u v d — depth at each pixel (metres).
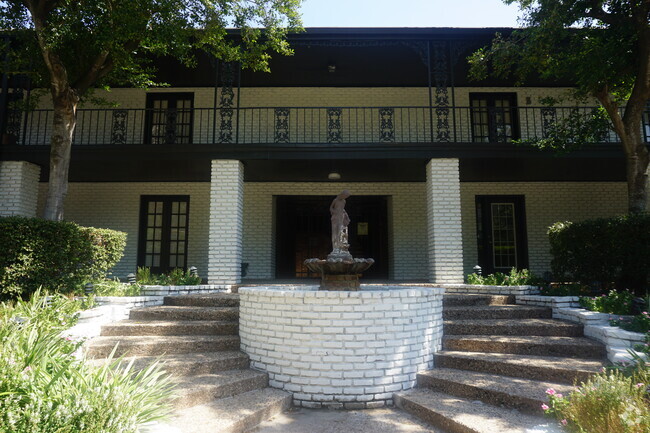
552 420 3.39
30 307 4.70
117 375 2.98
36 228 5.79
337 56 9.41
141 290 6.61
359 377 4.34
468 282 7.78
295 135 10.84
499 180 10.66
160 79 10.48
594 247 6.50
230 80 8.73
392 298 4.52
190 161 8.49
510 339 4.98
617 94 8.35
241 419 3.60
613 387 2.85
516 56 7.84
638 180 7.05
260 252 10.70
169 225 10.83
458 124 10.80
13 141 8.57
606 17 6.90
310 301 4.47
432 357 4.82
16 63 7.71
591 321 5.19
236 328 5.40
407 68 10.04
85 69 7.52
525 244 10.62
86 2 5.98
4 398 2.28
